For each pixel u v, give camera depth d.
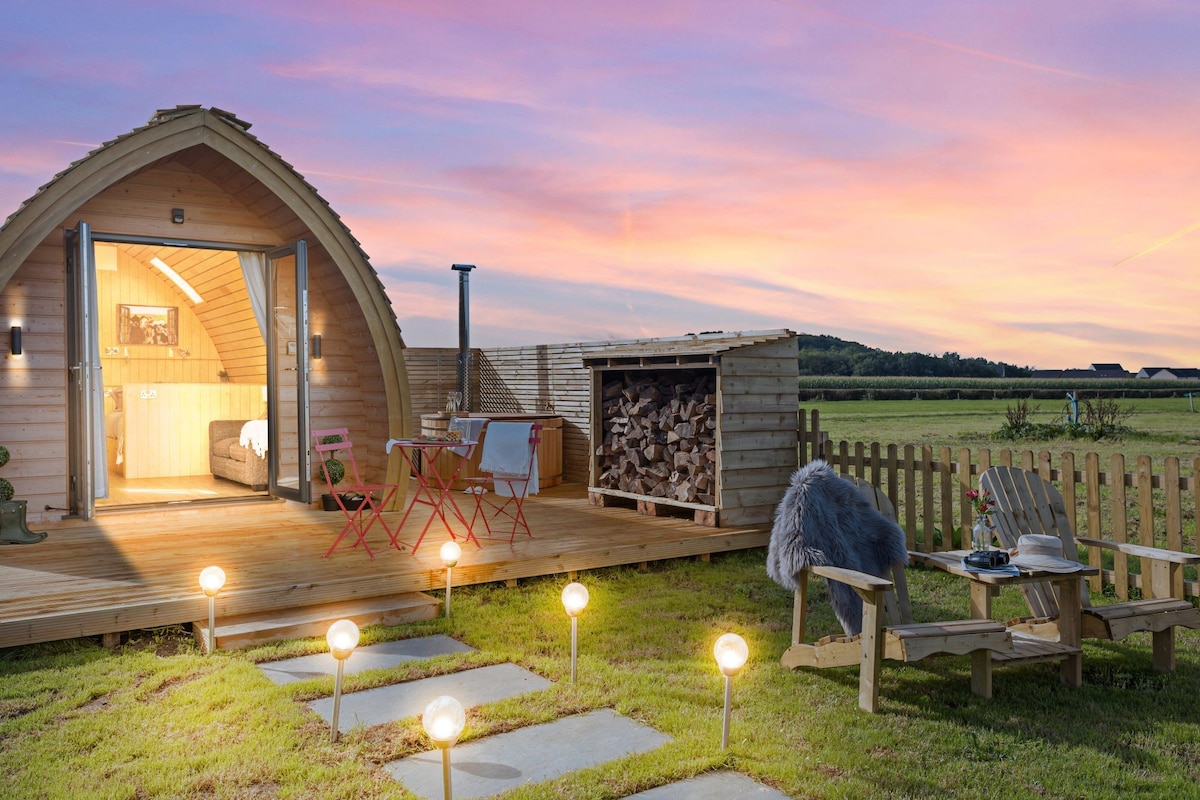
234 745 3.76
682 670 4.90
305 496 9.20
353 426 9.88
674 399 9.27
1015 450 15.55
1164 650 4.98
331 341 9.71
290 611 5.80
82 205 7.77
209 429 12.14
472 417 11.38
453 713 3.15
